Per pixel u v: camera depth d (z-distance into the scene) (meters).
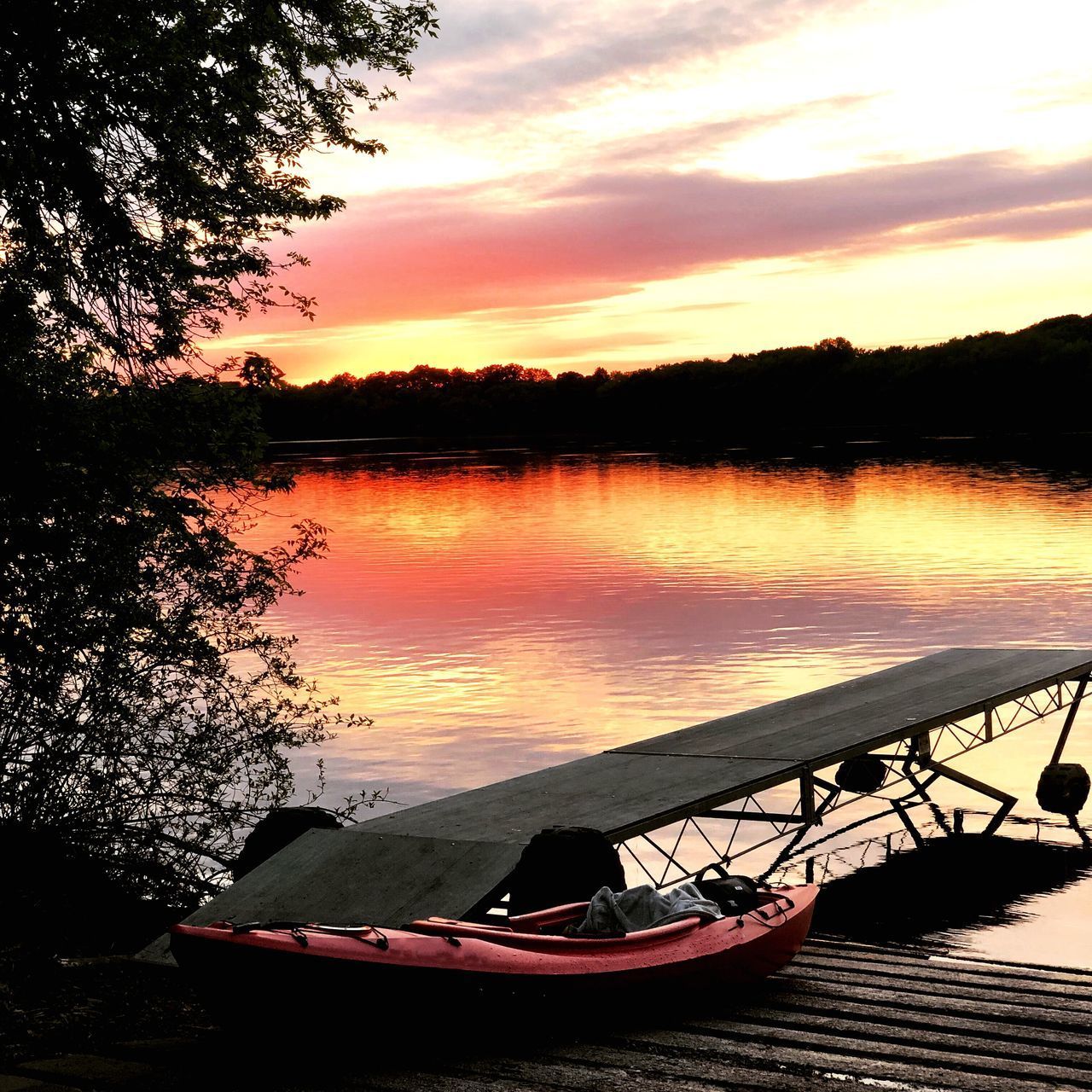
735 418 196.88
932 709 16.95
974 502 65.25
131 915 10.30
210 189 10.81
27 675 9.93
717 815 14.73
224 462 10.73
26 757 10.66
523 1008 6.96
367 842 9.60
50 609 9.93
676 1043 7.04
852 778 19.42
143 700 10.63
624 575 42.81
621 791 12.60
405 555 51.31
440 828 11.07
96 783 10.45
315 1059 6.62
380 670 27.81
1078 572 39.44
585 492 82.56
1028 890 15.02
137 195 10.76
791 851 16.67
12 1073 6.29
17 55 9.97
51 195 10.64
